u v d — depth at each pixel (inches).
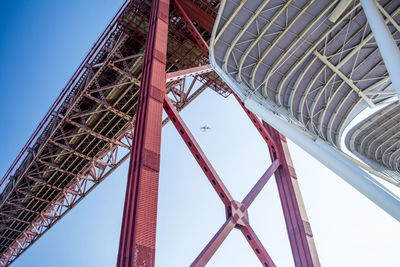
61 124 1560.0
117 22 1259.2
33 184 1908.2
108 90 1503.4
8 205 1998.0
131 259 515.8
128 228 556.4
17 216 2085.4
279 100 868.6
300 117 901.2
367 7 494.9
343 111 1013.8
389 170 1411.2
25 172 1763.0
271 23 792.9
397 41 832.9
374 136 1331.2
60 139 1617.9
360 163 799.1
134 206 575.5
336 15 729.0
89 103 1555.1
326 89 939.3
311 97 938.7
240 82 800.9
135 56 1301.7
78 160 1807.3
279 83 887.1
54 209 2039.9
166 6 952.9
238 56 843.4
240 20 792.3
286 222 946.7
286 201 974.4
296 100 913.5
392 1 770.8
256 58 857.5
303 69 876.0
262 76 872.3
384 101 1009.5
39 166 1812.3
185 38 1315.2
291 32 815.1
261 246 794.8
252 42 831.7
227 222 764.0
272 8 768.9
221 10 705.6
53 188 1915.6
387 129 1293.1
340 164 589.0
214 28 725.3
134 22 1251.2
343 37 828.0
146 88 747.4
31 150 1744.6
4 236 2236.7
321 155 619.5
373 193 534.6
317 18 777.6
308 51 840.3
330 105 979.3
